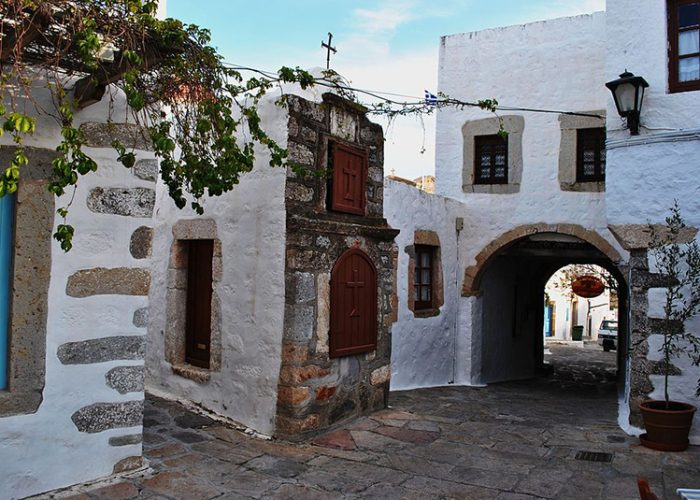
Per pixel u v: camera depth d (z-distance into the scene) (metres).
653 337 5.54
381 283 6.24
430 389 8.68
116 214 4.11
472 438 5.49
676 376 5.45
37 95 3.72
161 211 6.70
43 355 3.78
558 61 9.40
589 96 9.16
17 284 3.68
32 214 3.73
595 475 4.49
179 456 4.65
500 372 11.37
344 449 5.02
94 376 4.02
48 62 3.34
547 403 8.09
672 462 4.81
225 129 4.09
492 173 9.94
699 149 5.37
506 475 4.48
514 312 12.03
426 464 4.70
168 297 6.52
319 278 5.38
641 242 5.58
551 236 9.60
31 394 3.72
